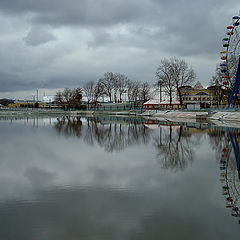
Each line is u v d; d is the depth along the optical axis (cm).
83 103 17862
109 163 2031
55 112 14238
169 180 1567
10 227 984
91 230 955
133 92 14275
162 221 1023
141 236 911
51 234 925
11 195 1328
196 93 14625
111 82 14488
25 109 13800
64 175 1695
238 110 6462
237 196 1287
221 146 2778
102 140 3384
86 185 1484
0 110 13050
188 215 1072
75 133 4284
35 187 1452
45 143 3136
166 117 9400
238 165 1944
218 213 1095
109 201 1233
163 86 10081
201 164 1977
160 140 3300
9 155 2372
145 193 1343
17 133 4291
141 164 1994
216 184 1487
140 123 6519
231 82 7169
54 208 1155
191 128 4791
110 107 14062
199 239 888
